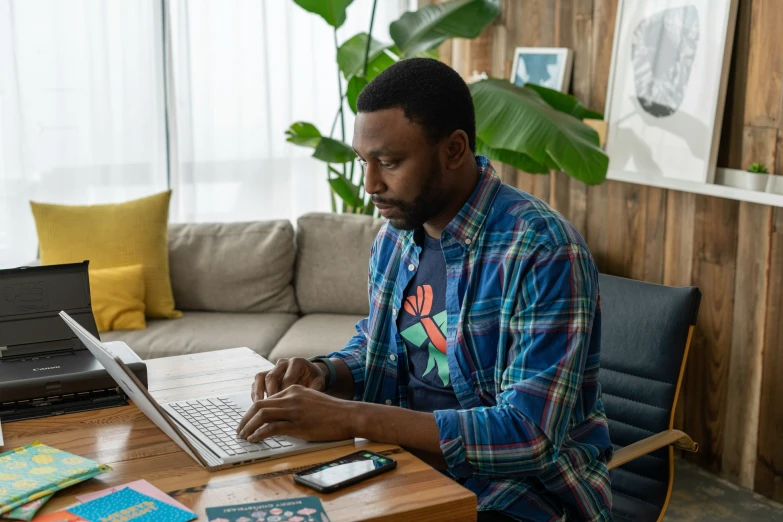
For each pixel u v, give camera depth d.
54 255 3.34
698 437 3.04
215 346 3.18
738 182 2.78
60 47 3.85
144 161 4.08
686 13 2.90
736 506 2.78
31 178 3.90
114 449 1.35
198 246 3.62
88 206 3.43
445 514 1.16
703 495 2.85
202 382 1.69
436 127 1.39
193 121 4.16
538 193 3.79
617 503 1.95
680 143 2.95
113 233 3.38
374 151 1.39
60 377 1.52
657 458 1.97
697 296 2.01
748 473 2.87
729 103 2.82
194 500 1.16
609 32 3.30
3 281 1.63
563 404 1.33
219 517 1.09
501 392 1.40
